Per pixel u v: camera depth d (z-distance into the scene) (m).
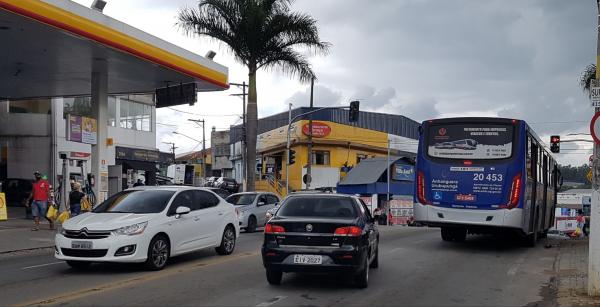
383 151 57.06
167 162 57.50
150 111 43.78
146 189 12.72
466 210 15.29
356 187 45.69
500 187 15.06
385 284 10.27
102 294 8.99
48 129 33.03
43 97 30.83
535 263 13.61
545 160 20.45
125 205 12.02
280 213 10.02
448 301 8.92
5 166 33.00
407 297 9.14
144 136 42.78
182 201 12.57
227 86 26.02
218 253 14.04
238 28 26.55
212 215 13.45
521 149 15.12
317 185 50.34
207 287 9.66
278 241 9.41
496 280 11.02
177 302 8.45
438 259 13.94
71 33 17.69
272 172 51.62
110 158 38.03
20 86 27.53
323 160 51.53
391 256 14.39
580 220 34.12
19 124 32.91
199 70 23.67
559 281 10.91
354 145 52.81
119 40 19.38
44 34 17.86
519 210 14.95
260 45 26.97
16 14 15.71
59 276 10.70
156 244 11.37
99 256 10.58
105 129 23.55
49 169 32.75
